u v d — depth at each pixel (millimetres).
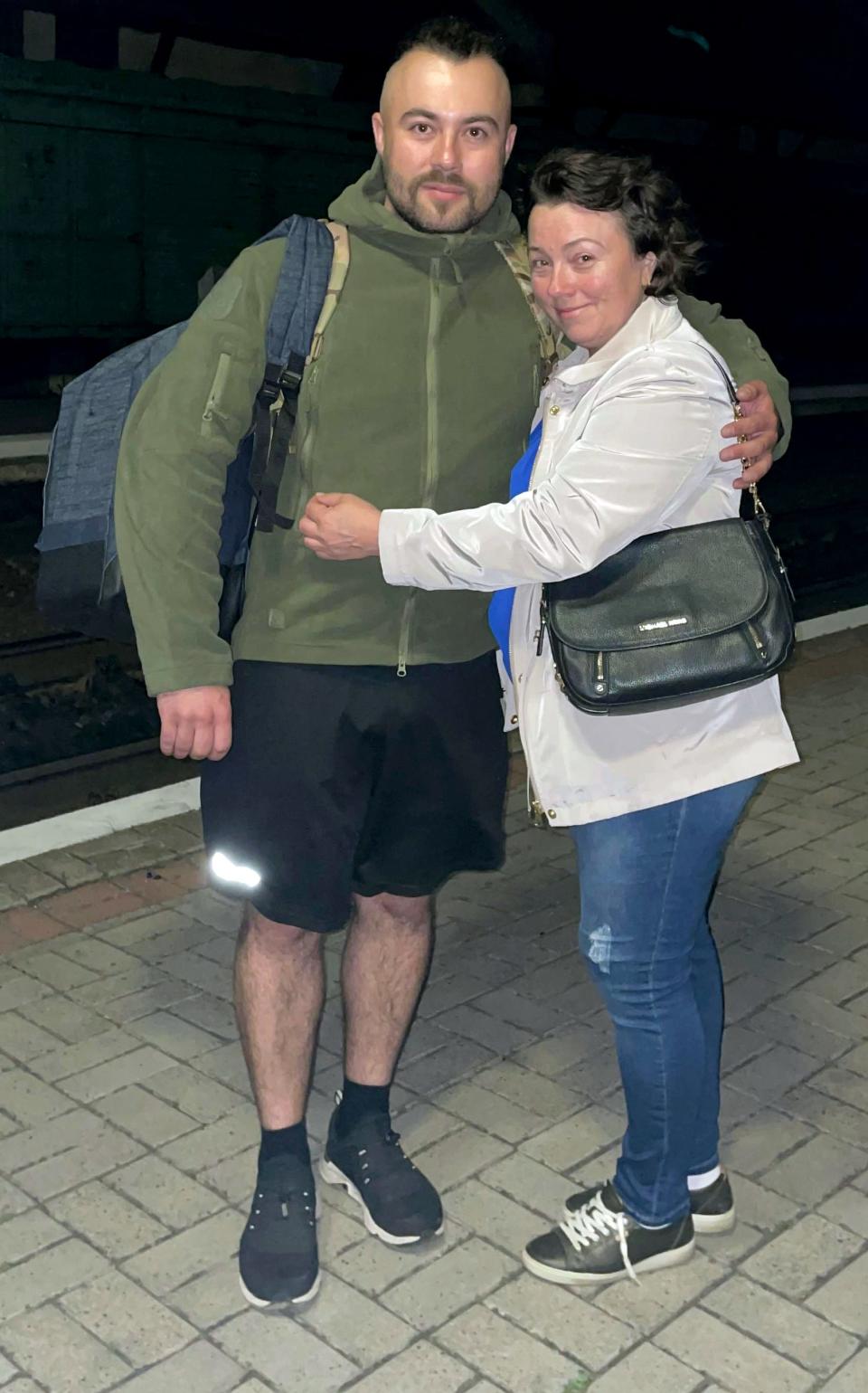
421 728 2420
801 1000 3510
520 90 15078
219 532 2273
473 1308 2432
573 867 4277
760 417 2117
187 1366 2287
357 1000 2676
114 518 2242
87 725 5586
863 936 3846
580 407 2088
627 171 1979
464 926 3896
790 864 4301
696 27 16500
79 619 2377
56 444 2359
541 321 2393
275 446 2234
